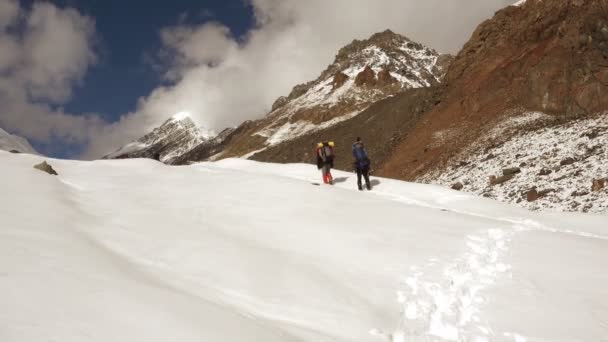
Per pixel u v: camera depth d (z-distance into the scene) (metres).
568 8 37.16
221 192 13.24
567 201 18.70
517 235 10.02
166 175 16.06
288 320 5.57
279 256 7.98
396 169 41.06
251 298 6.09
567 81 30.92
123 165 17.97
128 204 11.13
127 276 5.42
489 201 14.87
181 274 6.56
